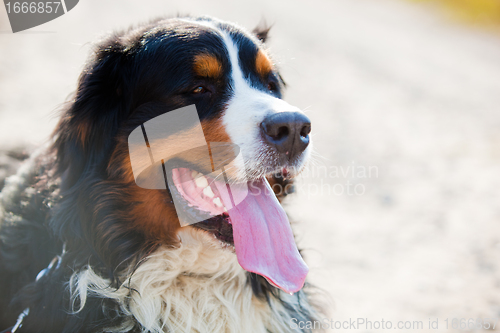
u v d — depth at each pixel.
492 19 24.88
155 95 2.69
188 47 2.70
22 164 3.45
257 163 2.56
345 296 3.96
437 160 7.81
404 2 28.94
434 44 19.16
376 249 4.86
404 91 12.48
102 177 2.62
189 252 2.68
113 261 2.59
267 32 3.70
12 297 2.94
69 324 2.51
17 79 8.72
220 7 16.53
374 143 8.47
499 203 5.91
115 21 12.59
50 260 2.80
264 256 2.45
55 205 2.67
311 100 10.54
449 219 5.53
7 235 2.99
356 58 14.88
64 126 2.66
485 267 4.31
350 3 26.48
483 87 13.72
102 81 2.65
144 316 2.59
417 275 4.29
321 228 5.32
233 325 2.75
